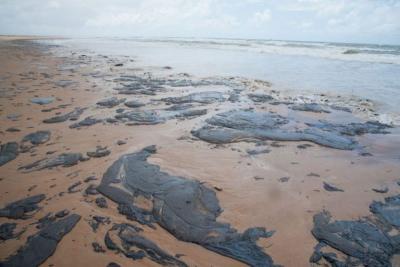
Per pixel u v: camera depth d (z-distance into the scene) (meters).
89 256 3.40
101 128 7.49
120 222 3.97
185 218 4.00
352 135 7.26
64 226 3.87
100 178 5.03
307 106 9.53
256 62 21.75
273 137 6.88
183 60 23.73
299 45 42.19
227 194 4.65
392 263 3.32
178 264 3.30
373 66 18.75
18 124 7.73
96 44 51.81
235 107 9.40
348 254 3.46
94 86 12.45
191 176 5.14
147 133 7.17
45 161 5.70
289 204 4.41
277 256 3.44
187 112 8.76
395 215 4.14
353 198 4.58
